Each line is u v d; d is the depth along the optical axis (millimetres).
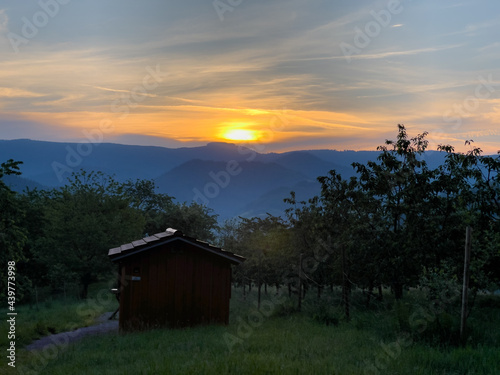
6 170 22703
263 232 33031
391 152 21453
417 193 19766
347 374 8977
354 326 16734
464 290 12219
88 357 13242
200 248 20906
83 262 42125
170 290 20703
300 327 17297
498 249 15352
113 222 43625
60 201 45156
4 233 22578
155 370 9531
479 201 18312
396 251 20234
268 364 9672
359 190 22609
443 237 18734
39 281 51719
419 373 9141
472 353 10406
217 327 19297
